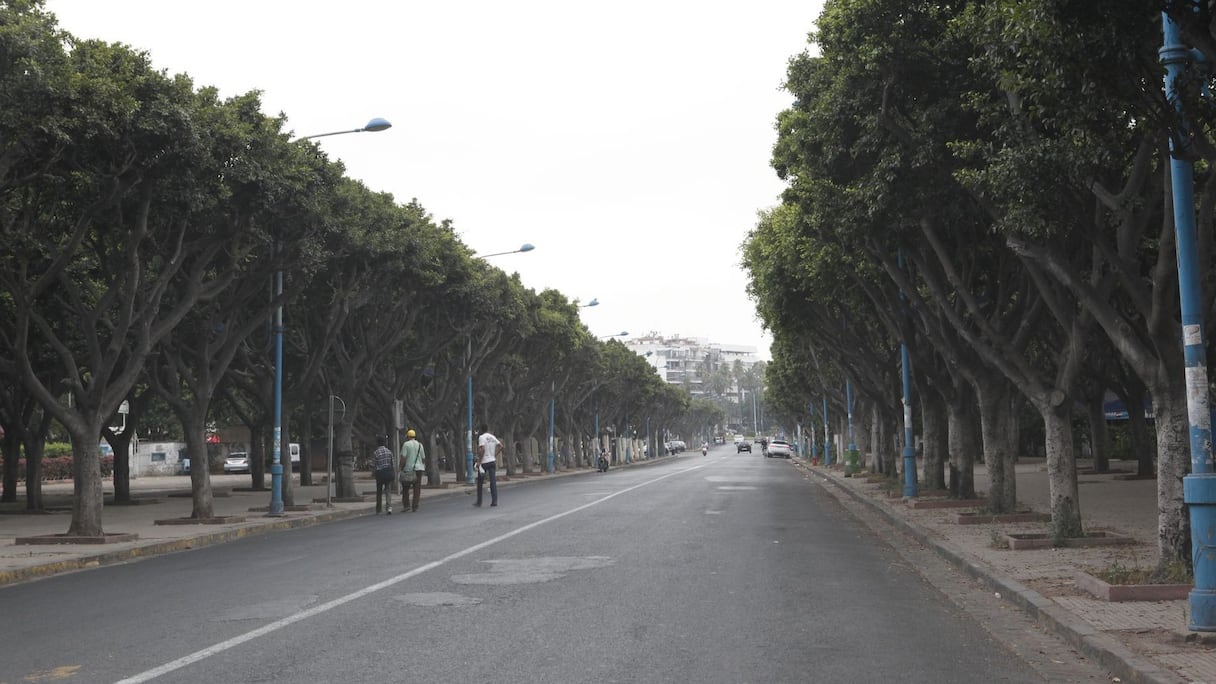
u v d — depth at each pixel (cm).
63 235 1986
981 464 5366
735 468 6219
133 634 891
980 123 1179
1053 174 1030
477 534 1792
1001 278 1844
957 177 1199
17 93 1466
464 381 3997
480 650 791
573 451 7962
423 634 856
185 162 1673
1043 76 844
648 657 765
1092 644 771
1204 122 796
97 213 1783
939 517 1997
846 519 2177
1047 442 1502
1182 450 1055
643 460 10056
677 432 15412
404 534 1859
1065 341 2433
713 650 791
